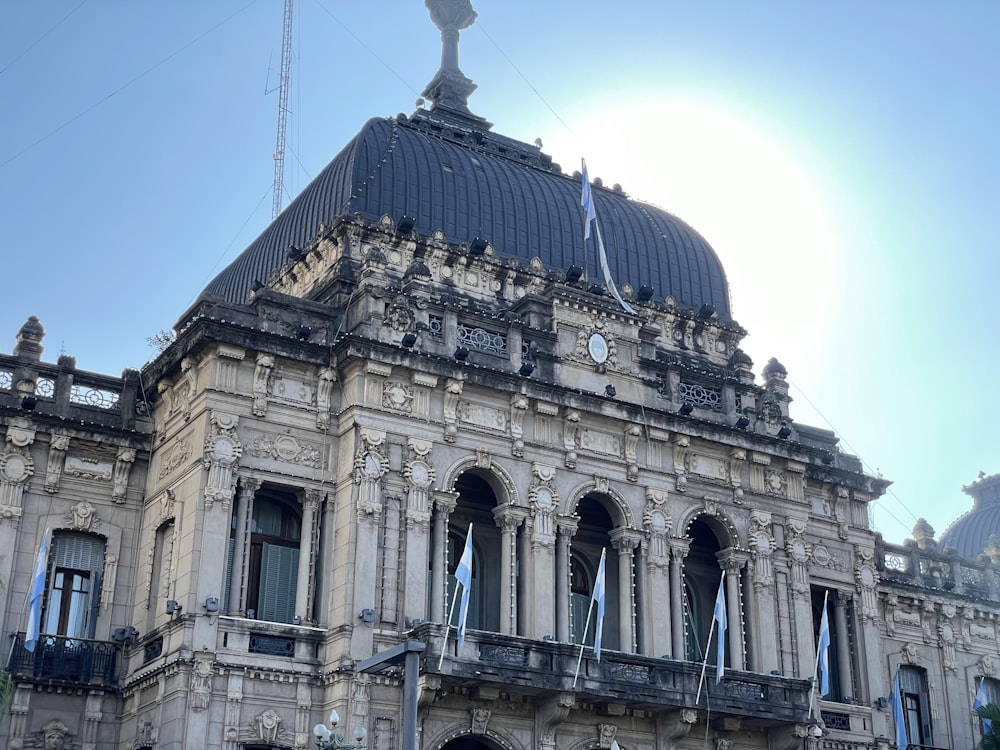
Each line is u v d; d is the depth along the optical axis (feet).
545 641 137.80
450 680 131.95
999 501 255.09
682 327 185.06
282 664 132.36
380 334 144.46
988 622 198.59
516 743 137.39
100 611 143.13
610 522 164.35
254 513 141.49
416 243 166.91
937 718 187.32
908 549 195.72
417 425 143.54
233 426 137.39
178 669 127.85
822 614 172.65
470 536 136.56
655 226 194.08
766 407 169.07
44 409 147.43
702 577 168.96
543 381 150.61
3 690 115.55
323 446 141.79
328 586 137.59
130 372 152.46
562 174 195.83
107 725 138.62
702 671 146.72
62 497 144.77
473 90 205.26
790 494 168.14
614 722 143.95
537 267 173.78
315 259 168.14
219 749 127.24
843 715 164.66
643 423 156.76
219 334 138.21
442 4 209.77
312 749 130.93
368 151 175.11
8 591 139.33
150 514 145.69
